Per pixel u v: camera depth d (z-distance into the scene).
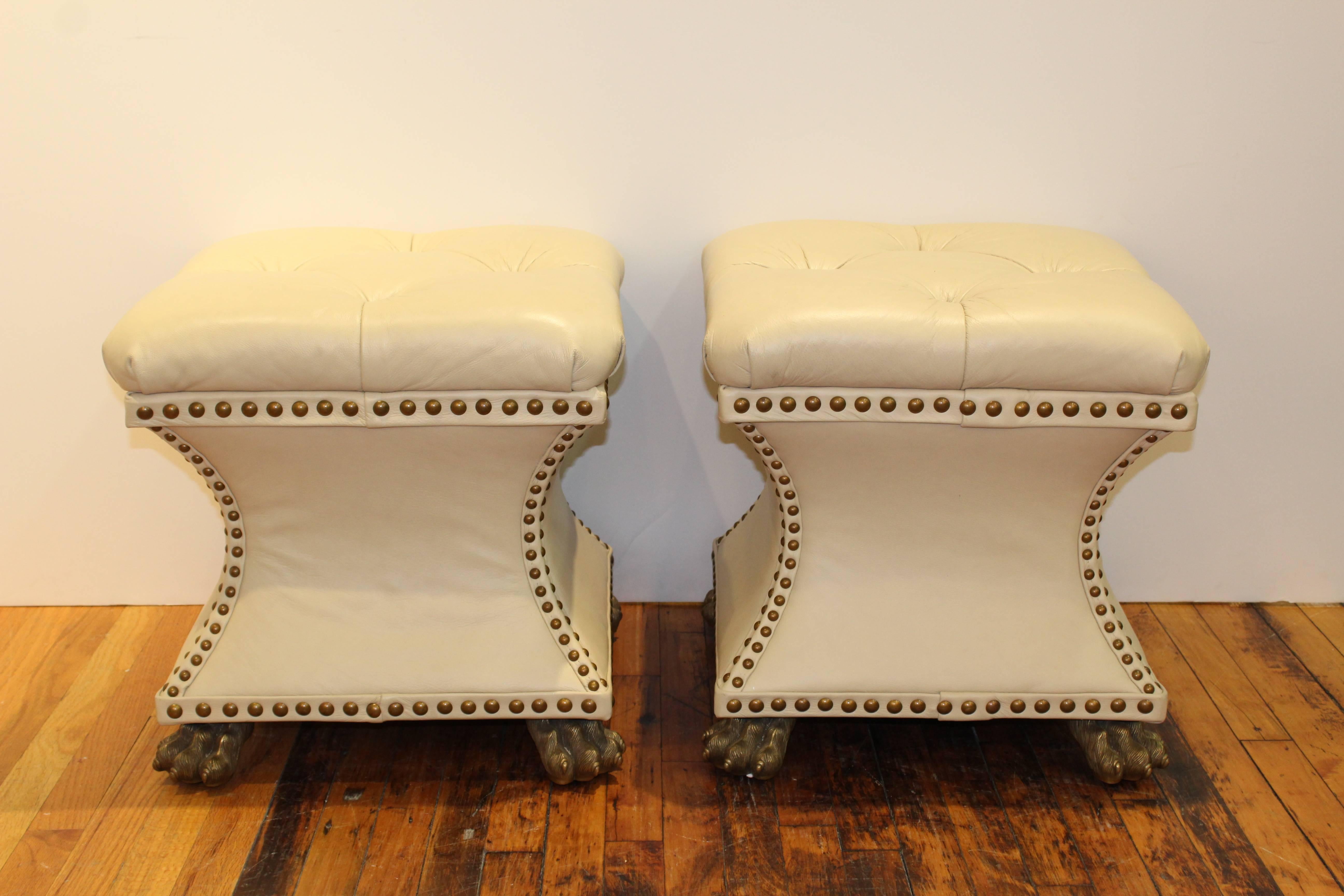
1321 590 1.75
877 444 1.19
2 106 1.43
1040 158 1.50
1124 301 1.15
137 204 1.50
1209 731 1.46
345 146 1.48
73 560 1.71
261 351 1.10
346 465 1.20
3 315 1.54
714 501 1.71
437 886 1.21
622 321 1.43
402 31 1.42
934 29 1.43
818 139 1.49
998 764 1.40
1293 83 1.44
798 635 1.30
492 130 1.48
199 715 1.30
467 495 1.24
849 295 1.15
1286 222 1.52
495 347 1.11
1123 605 1.77
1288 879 1.22
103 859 1.24
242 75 1.43
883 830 1.29
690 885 1.21
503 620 1.29
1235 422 1.64
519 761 1.40
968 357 1.11
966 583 1.29
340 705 1.29
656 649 1.65
